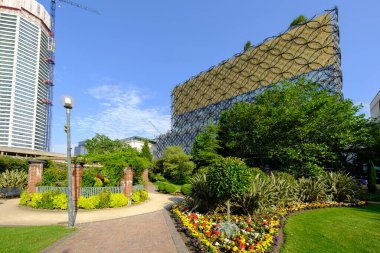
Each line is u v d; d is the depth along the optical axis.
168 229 8.45
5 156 23.56
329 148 19.97
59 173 16.59
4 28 53.28
